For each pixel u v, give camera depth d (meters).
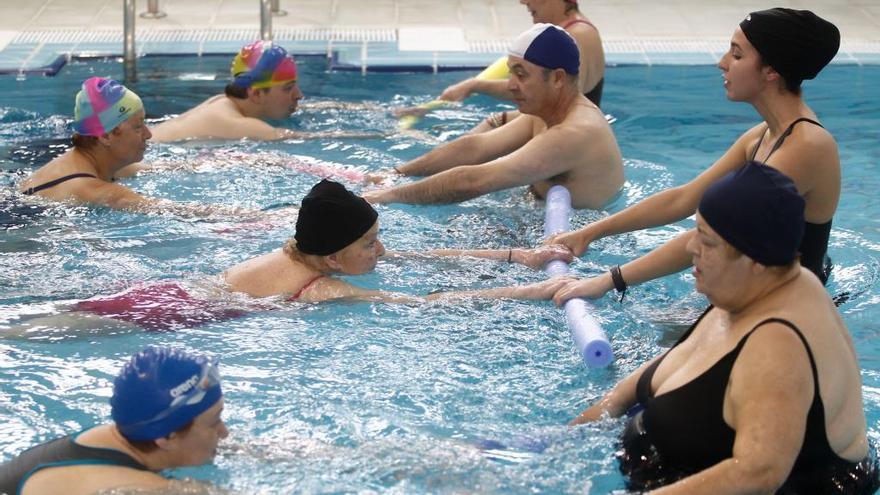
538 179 5.73
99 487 2.97
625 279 4.46
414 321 4.47
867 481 3.10
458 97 7.80
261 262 4.75
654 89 8.41
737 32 4.13
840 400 2.91
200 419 3.13
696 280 2.98
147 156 6.61
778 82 4.10
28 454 3.13
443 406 3.86
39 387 3.92
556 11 7.01
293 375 4.04
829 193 4.17
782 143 4.11
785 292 2.90
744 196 2.84
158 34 9.67
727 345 2.94
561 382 4.04
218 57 9.09
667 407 3.05
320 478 3.32
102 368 4.06
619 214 4.88
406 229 5.51
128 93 5.83
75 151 5.89
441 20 10.25
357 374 4.07
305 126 7.38
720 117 7.75
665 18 10.37
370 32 9.84
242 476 3.29
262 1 8.91
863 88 8.42
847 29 9.95
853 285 4.95
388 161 6.73
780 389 2.75
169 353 3.15
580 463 3.35
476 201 5.96
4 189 5.85
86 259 5.02
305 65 9.00
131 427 3.07
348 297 4.59
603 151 5.80
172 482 3.07
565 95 5.87
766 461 2.71
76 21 10.05
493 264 4.99
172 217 5.55
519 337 4.37
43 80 8.40
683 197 4.71
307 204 4.56
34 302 4.56
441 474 3.37
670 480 3.06
